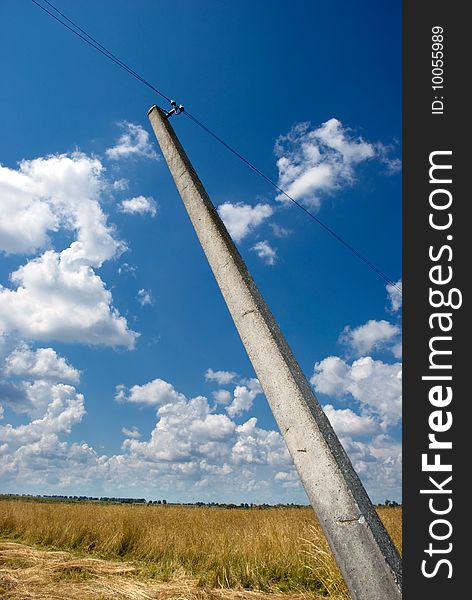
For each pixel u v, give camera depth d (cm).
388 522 851
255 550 757
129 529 1034
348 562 210
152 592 541
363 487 233
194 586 604
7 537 1164
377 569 203
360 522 212
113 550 941
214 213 341
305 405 245
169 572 705
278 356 263
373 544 207
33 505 1794
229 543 820
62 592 510
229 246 318
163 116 431
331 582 565
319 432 236
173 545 895
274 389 259
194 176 369
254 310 284
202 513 1761
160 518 1324
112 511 1371
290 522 980
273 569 692
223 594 561
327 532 220
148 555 878
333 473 225
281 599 552
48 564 677
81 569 667
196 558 816
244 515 1969
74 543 1015
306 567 648
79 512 1404
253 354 276
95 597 497
